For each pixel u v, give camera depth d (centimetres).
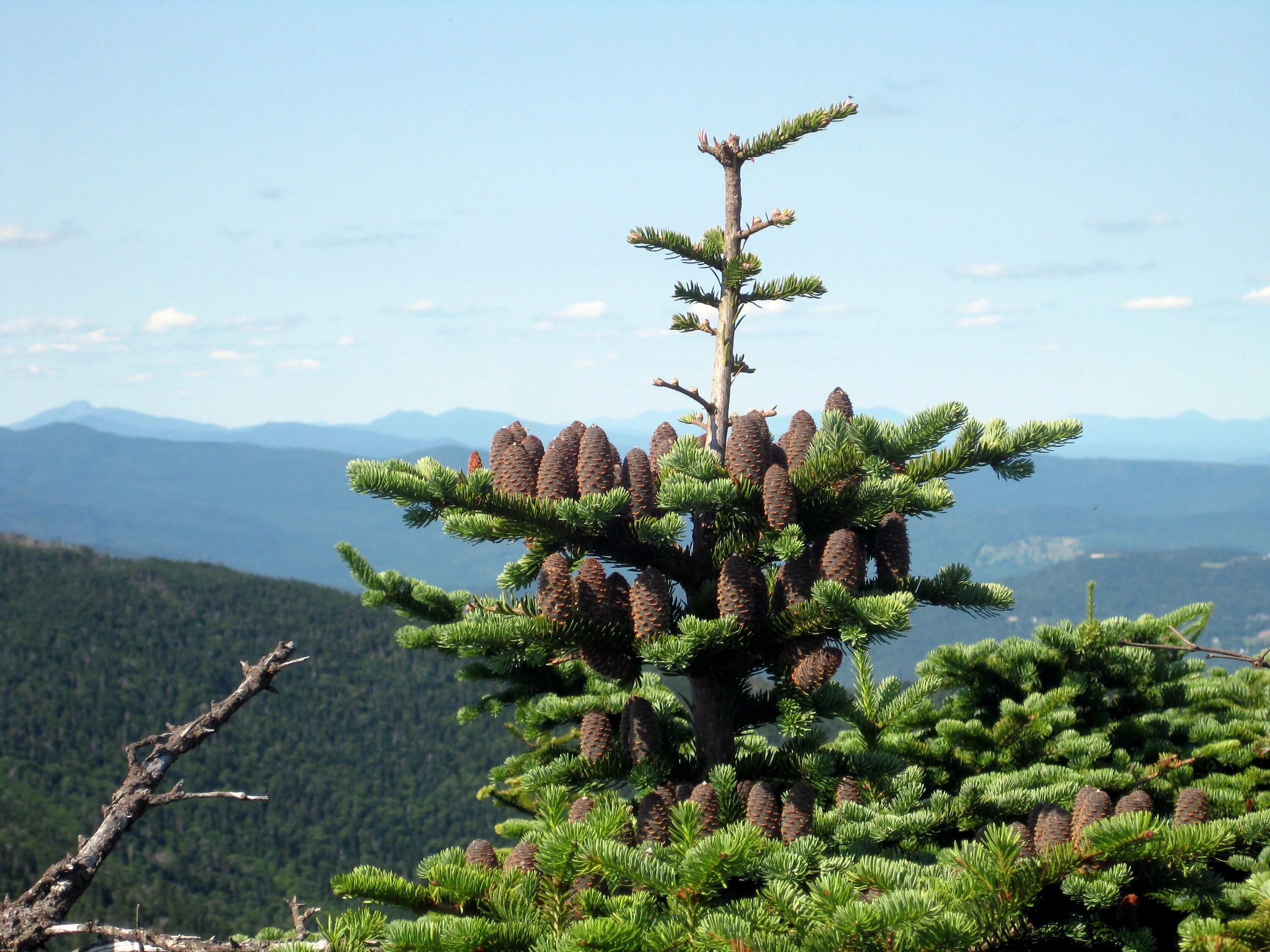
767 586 490
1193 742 738
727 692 515
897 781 526
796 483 471
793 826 431
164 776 412
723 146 535
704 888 351
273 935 422
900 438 438
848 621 435
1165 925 444
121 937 388
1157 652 761
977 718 775
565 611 477
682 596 532
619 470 490
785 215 525
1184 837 340
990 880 340
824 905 327
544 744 723
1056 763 692
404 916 405
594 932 332
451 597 598
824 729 525
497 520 466
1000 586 494
